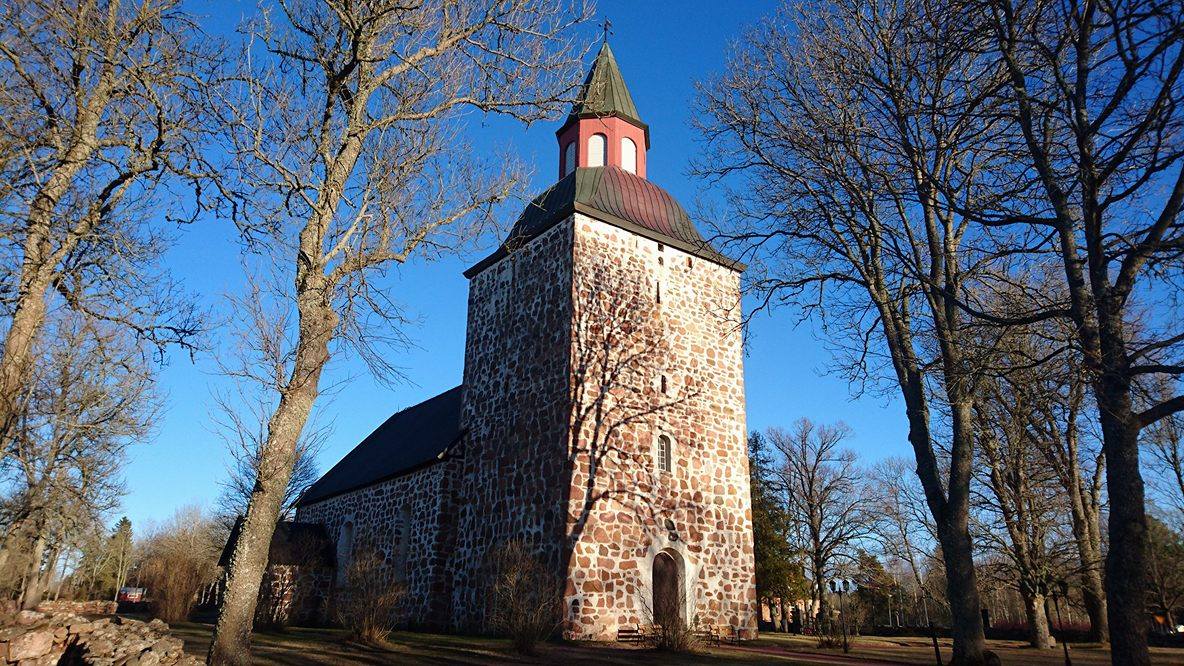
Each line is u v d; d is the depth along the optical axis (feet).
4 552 67.92
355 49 39.22
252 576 33.53
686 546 67.00
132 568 193.57
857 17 47.03
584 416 64.54
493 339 77.66
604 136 82.33
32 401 63.05
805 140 49.32
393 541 80.07
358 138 39.91
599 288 69.56
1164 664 51.13
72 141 35.99
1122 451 31.12
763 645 65.26
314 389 36.94
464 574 69.77
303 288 37.65
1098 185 33.60
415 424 101.19
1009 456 77.66
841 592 66.18
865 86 46.03
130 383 74.28
